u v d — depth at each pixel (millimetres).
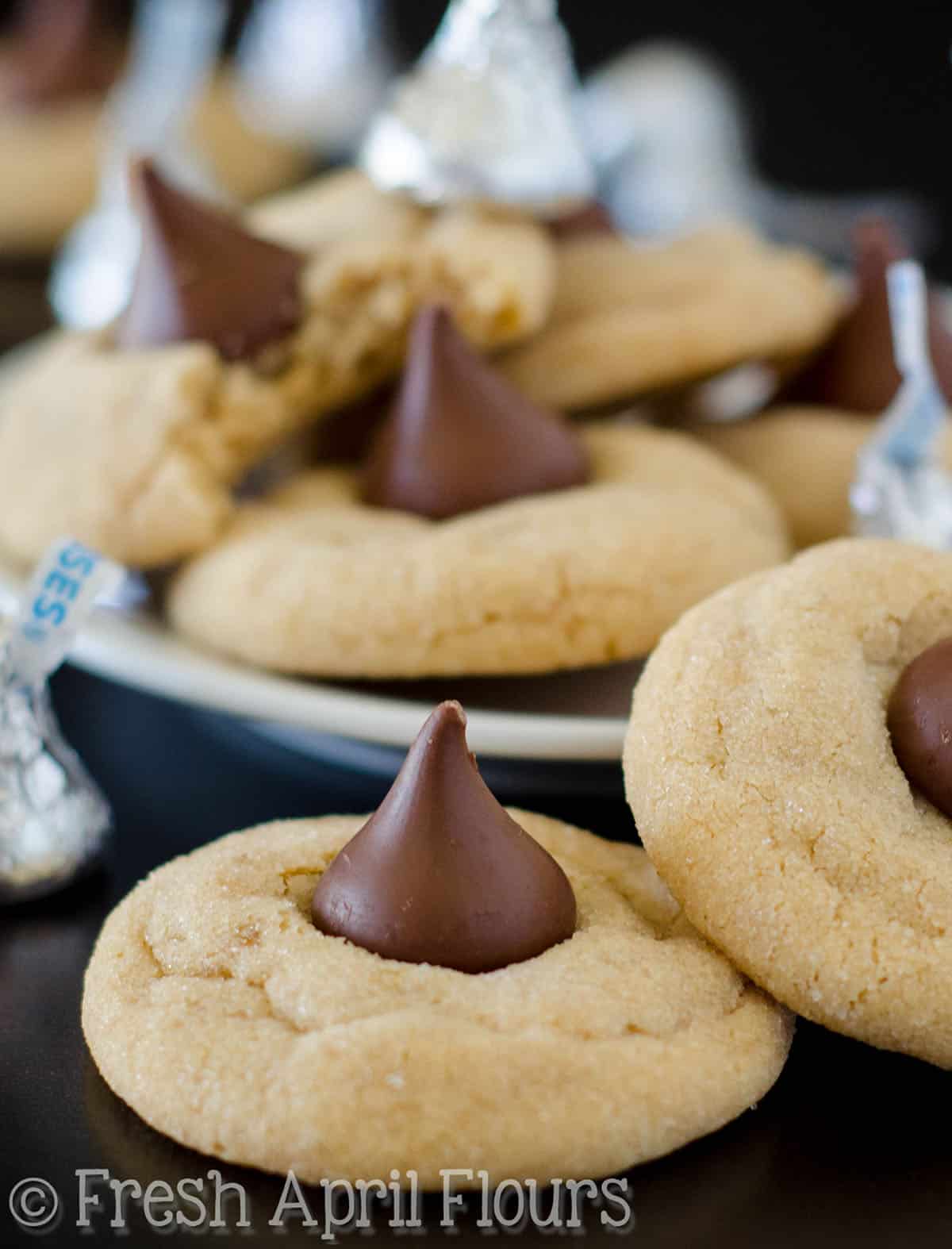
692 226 403
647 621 241
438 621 240
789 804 191
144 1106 181
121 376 275
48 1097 189
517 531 246
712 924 189
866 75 730
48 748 223
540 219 298
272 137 580
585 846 208
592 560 241
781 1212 177
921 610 207
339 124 613
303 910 194
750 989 191
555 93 293
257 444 278
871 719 198
